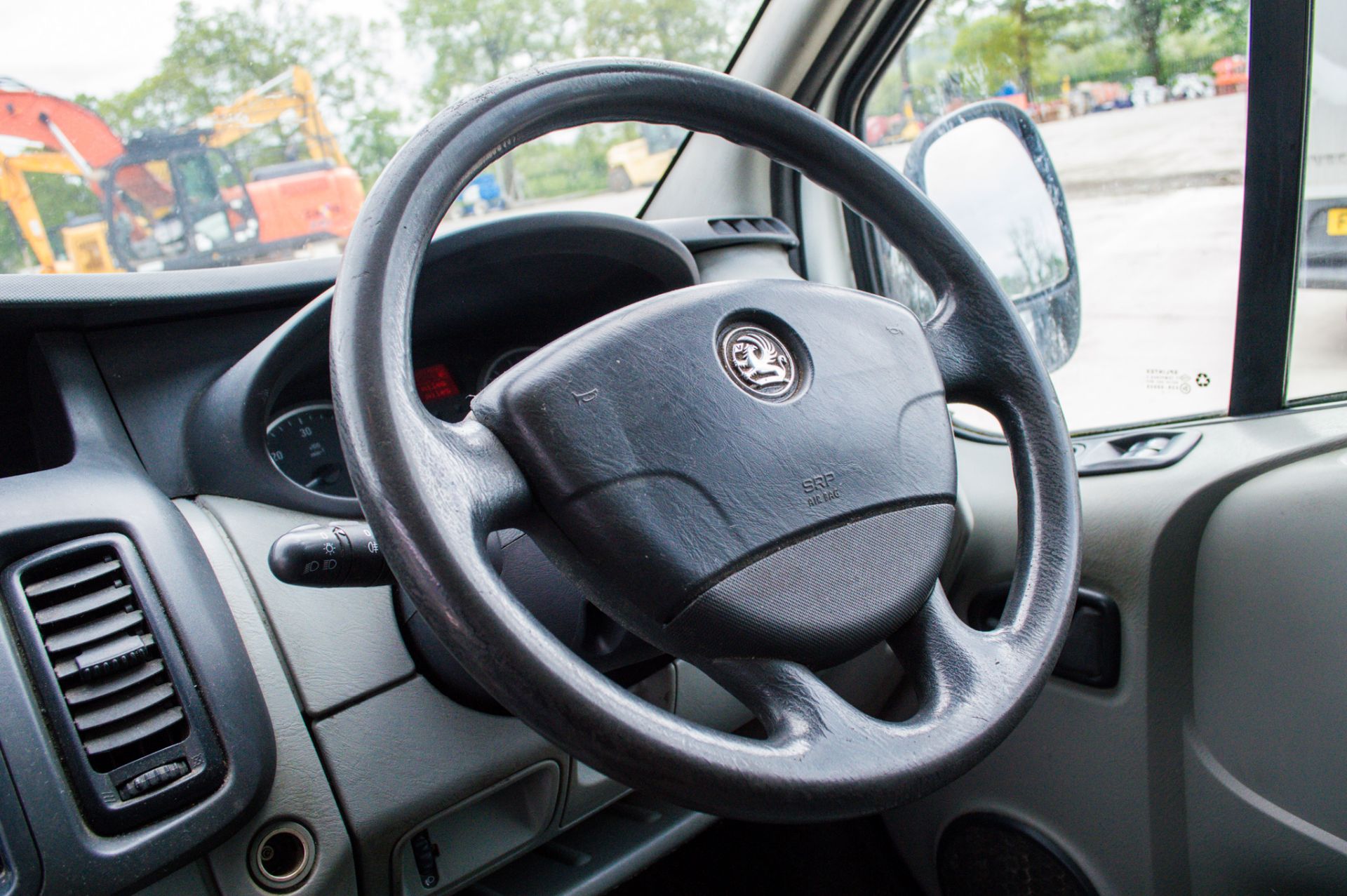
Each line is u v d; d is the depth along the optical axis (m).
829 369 0.70
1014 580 0.76
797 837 1.52
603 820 1.21
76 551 0.84
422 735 0.93
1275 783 1.06
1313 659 1.01
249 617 0.91
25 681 0.77
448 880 1.01
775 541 0.63
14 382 1.07
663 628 0.63
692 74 0.75
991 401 0.83
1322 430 1.08
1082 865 1.24
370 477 0.54
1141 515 1.14
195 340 1.05
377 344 0.57
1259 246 1.15
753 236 1.46
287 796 0.87
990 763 1.31
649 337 0.65
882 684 1.37
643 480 0.62
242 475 0.98
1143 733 1.16
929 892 1.45
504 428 0.62
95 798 0.77
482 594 0.52
